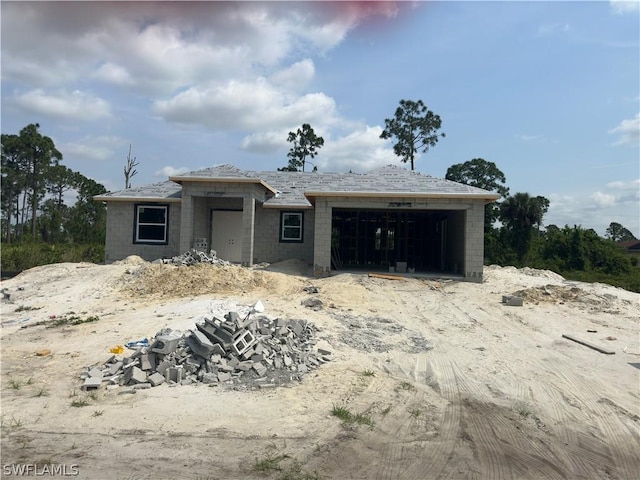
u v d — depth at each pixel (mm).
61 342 8961
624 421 6277
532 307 13305
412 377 7875
